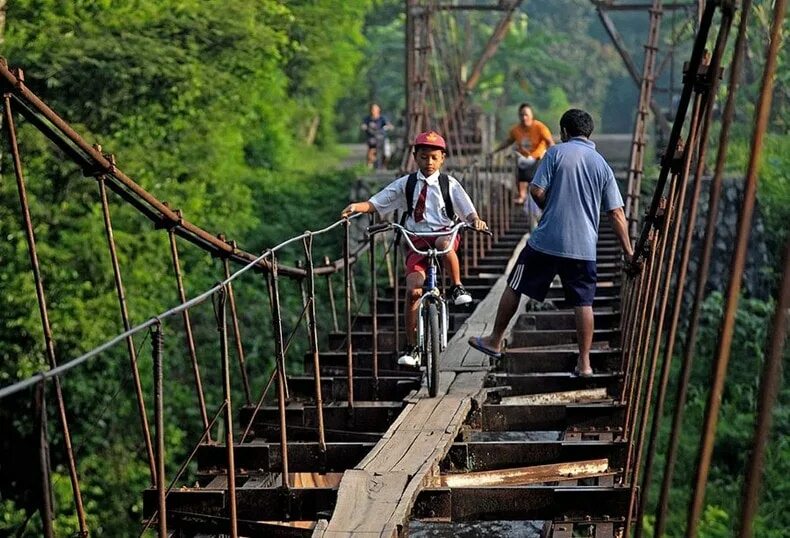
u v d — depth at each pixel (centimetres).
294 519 539
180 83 1345
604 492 514
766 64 325
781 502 1176
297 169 2628
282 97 2441
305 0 1941
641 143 1342
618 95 4812
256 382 1881
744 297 1585
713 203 357
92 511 1462
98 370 1443
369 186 2205
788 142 1336
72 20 1297
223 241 696
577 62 4716
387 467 537
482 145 2352
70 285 1323
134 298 1470
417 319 707
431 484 543
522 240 1470
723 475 1276
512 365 786
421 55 1859
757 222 1572
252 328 1936
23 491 1385
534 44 3659
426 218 704
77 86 1306
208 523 541
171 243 641
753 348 1468
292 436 700
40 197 1322
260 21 1515
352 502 493
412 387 739
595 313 953
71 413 1450
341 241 2148
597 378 727
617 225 700
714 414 329
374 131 2516
